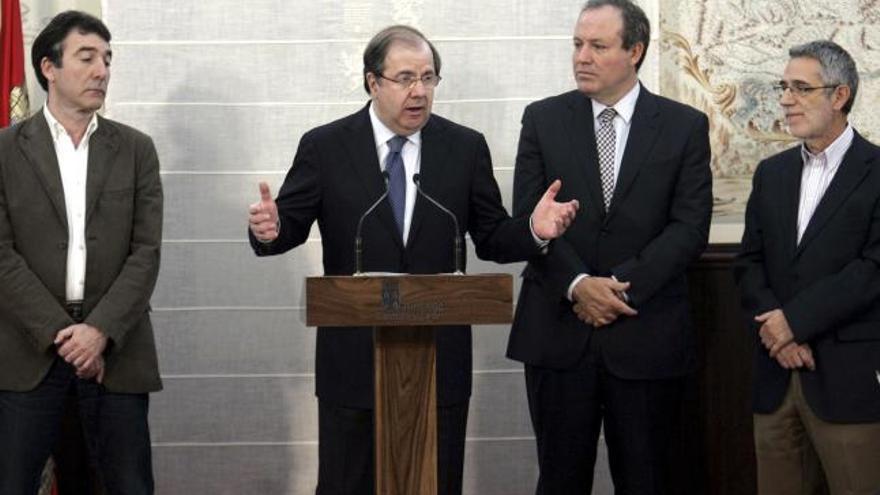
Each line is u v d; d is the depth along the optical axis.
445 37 5.95
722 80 6.05
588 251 5.03
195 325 5.96
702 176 5.05
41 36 4.87
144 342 4.91
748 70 6.05
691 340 5.10
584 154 5.09
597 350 4.99
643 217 5.00
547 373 5.08
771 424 5.04
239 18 5.93
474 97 5.96
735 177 6.04
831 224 4.92
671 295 5.05
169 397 5.96
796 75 4.96
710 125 6.05
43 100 5.99
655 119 5.09
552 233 4.38
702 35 6.04
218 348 5.96
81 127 4.93
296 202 4.85
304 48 5.95
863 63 6.05
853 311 4.81
